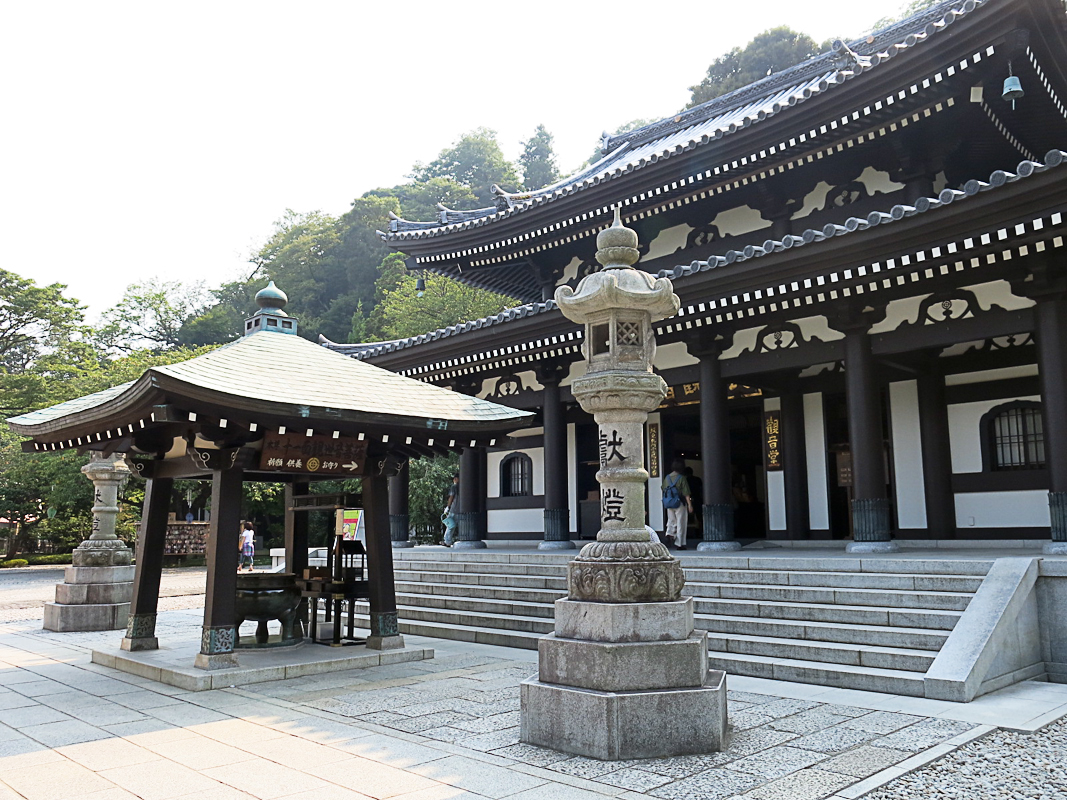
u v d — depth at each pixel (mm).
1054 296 10656
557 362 16734
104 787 4953
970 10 11398
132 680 8641
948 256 10688
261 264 71625
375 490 9922
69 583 13914
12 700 7645
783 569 10344
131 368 39969
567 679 5750
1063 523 10297
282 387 8578
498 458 21109
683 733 5438
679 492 16203
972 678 6895
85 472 14438
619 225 6656
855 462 12227
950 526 14180
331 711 6906
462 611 12219
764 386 15891
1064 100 14242
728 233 16812
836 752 5441
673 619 5750
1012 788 4699
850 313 12344
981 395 14094
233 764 5395
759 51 43438
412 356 17750
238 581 9695
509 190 63531
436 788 4812
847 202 15023
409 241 20406
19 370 43250
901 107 12938
